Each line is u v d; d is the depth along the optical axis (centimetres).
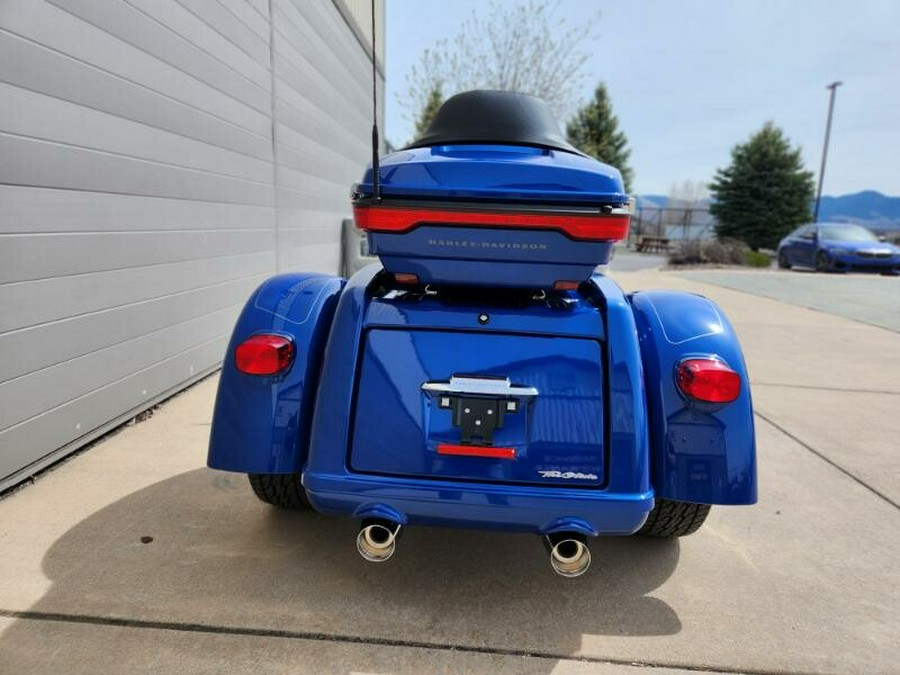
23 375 287
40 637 194
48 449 307
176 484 300
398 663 191
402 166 197
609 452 199
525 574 241
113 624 201
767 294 1106
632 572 247
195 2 440
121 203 357
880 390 515
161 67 396
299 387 218
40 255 293
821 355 638
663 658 199
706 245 1983
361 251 940
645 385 213
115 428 366
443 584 232
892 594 238
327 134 805
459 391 199
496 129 234
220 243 496
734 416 207
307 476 205
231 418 218
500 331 207
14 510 270
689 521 249
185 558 240
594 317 210
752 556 262
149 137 384
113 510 273
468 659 194
